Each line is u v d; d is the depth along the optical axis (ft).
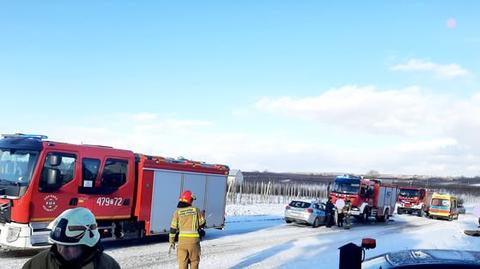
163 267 38.99
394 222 119.24
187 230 32.71
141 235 50.49
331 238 68.08
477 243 65.87
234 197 158.20
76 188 43.47
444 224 116.67
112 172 47.09
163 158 52.26
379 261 15.72
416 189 153.38
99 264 9.79
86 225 9.59
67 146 43.01
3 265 36.32
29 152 41.06
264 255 48.32
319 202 89.40
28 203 39.78
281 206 144.56
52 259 9.53
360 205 105.81
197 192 57.41
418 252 15.81
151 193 50.80
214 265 41.34
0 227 40.16
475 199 367.86
